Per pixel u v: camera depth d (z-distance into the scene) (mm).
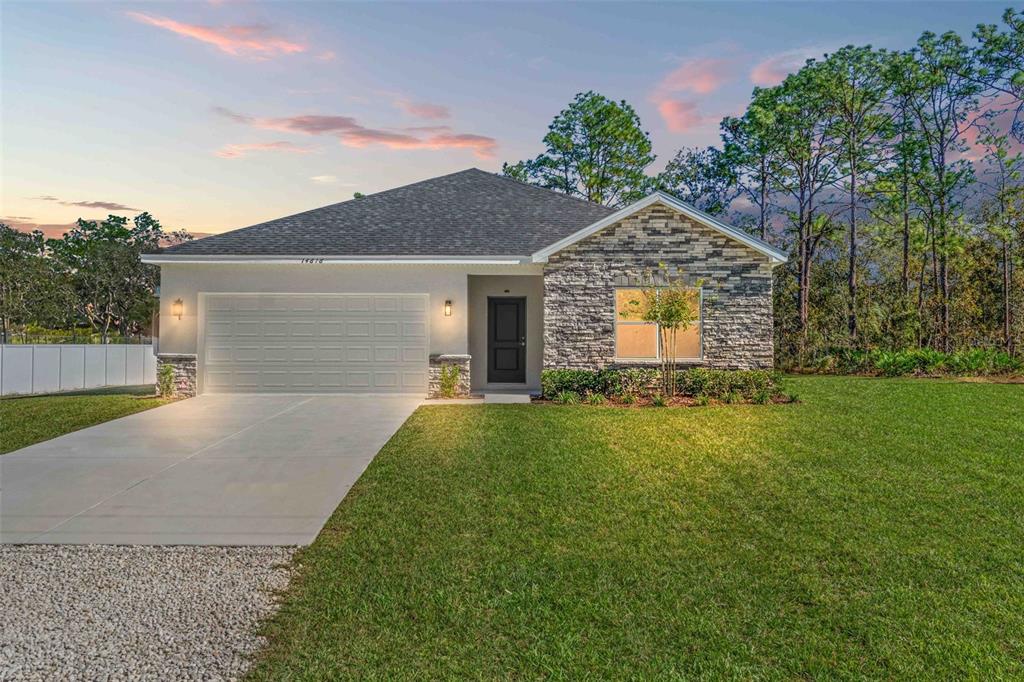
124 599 4906
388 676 3871
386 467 8812
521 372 17547
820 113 29391
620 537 6250
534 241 16719
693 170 36219
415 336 15836
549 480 8125
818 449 9750
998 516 6855
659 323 14656
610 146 38312
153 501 7422
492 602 4867
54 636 4320
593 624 4551
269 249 15906
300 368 15906
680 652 4195
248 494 7691
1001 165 26781
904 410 13211
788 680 3908
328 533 6367
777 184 31984
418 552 5871
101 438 10883
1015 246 27281
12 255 68625
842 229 30625
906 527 6543
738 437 10562
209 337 15875
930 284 30062
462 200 19688
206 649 4160
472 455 9406
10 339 56406
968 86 27094
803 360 25812
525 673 3928
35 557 5766
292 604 4832
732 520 6738
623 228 15547
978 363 20688
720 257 15523
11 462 9297
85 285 71188
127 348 23688
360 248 15992
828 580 5309
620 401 14414
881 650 4238
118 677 3816
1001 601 4934
